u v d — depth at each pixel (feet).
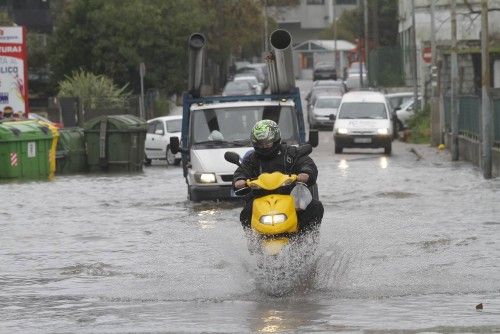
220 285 93.40
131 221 151.64
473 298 84.12
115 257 115.14
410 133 402.31
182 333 71.36
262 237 86.43
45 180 250.57
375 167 265.34
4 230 143.84
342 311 78.95
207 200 170.91
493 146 238.68
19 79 337.72
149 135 323.37
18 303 87.86
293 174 91.81
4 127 253.85
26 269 108.37
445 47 415.23
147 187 218.18
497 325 71.51
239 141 172.35
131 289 93.45
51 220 155.53
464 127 297.74
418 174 236.63
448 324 72.13
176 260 110.42
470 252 110.73
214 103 177.27
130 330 73.31
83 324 76.89
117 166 286.46
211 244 121.29
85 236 135.44
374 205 165.89
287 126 172.24
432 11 383.45
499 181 211.82
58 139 282.56
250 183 89.45
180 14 508.12
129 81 508.94
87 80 431.84
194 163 171.63
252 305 83.15
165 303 85.46
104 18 494.18
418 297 85.15
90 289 94.58
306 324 73.61
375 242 118.62
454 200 171.22
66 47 501.97
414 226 134.92
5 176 253.85
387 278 94.58
